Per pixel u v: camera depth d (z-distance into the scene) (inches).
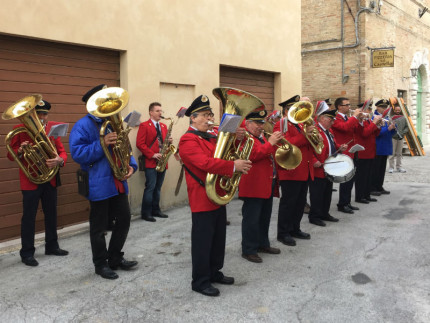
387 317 126.6
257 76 354.6
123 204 159.5
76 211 233.0
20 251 175.5
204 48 294.2
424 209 265.6
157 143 247.1
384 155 312.2
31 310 133.0
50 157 170.6
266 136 188.2
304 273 162.1
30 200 172.7
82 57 230.8
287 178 194.9
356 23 549.3
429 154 602.2
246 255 177.6
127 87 246.8
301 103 181.9
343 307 133.3
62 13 213.0
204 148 137.5
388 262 172.7
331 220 241.1
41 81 213.0
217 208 140.9
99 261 158.7
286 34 368.8
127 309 133.2
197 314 129.4
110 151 151.4
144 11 253.4
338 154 231.0
